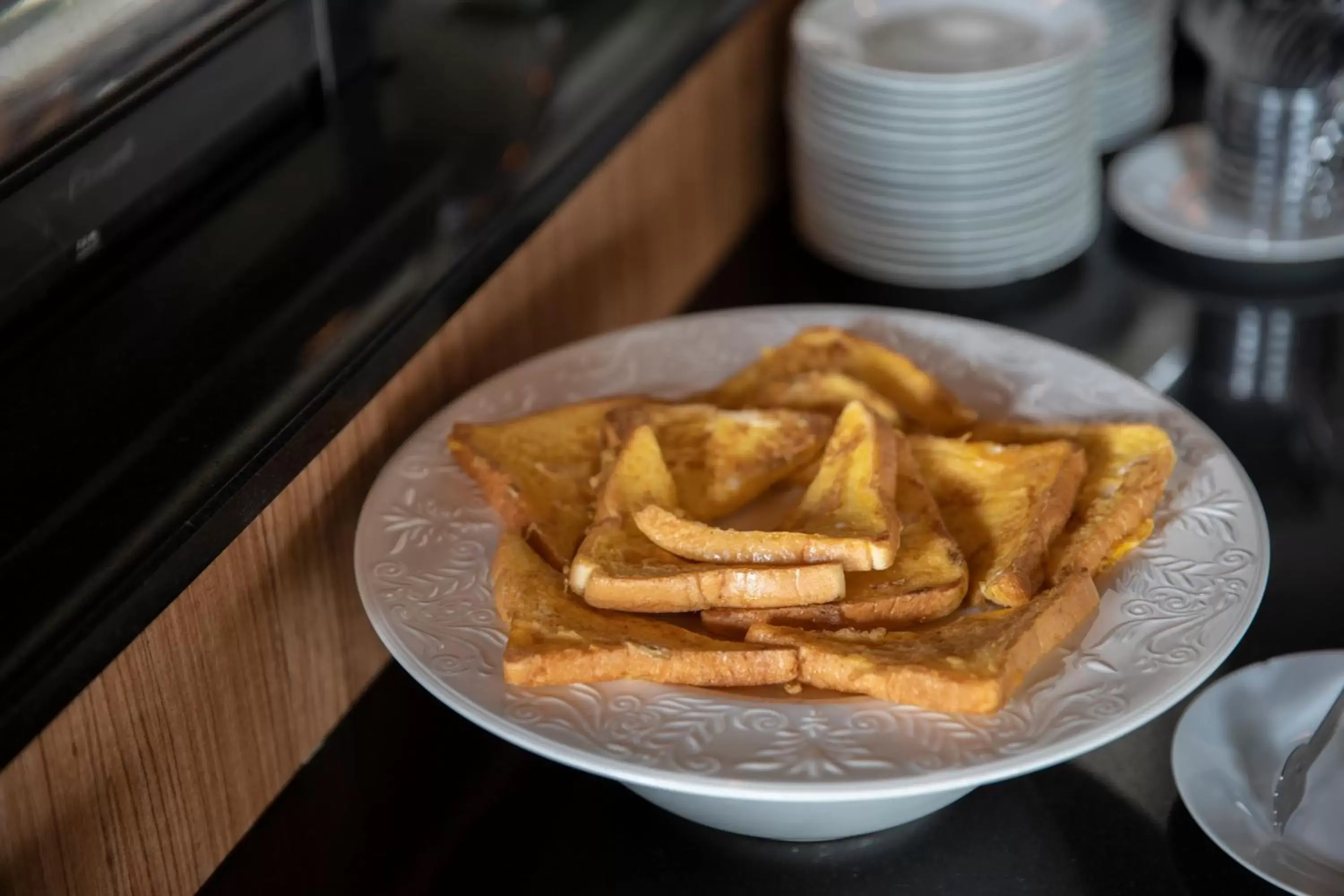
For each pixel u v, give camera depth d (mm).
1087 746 889
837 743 891
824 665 910
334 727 1035
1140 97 1469
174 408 958
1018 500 998
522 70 1236
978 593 958
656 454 1012
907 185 1268
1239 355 1238
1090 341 1255
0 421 951
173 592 886
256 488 925
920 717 901
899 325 1140
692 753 887
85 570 876
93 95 991
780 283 1334
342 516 1026
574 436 1049
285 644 995
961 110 1235
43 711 834
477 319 1120
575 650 911
